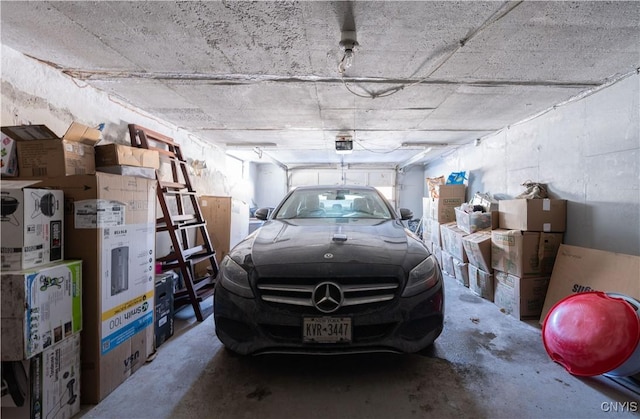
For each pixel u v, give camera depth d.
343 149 4.91
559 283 2.61
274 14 1.65
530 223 2.85
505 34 1.84
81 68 2.31
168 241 3.65
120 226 1.72
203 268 4.02
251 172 8.53
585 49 2.02
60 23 1.72
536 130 3.49
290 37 1.90
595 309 1.79
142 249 1.93
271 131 4.44
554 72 2.38
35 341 1.26
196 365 1.92
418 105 3.25
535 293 2.76
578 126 2.86
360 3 1.56
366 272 1.65
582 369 1.74
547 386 1.70
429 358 2.00
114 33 1.84
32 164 1.83
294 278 1.66
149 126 3.53
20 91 2.02
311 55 2.15
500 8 1.59
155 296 2.15
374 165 9.13
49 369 1.34
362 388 1.68
